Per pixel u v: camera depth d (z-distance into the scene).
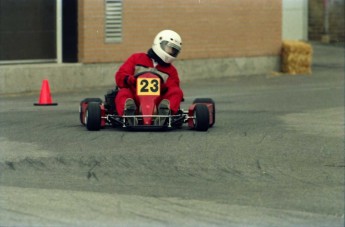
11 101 57.56
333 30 100.06
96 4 67.19
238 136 40.47
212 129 42.81
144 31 70.25
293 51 78.00
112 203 26.28
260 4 77.44
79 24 66.75
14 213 24.83
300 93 63.00
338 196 27.75
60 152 35.00
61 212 25.03
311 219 24.67
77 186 28.64
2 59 63.78
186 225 23.83
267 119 47.72
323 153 36.16
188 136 39.84
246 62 77.06
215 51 74.88
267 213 25.31
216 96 60.78
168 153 35.09
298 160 34.38
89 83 67.31
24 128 42.41
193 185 29.16
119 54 68.94
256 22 77.31
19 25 64.50
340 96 61.09
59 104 55.47
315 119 48.19
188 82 71.81
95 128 41.12
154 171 31.45
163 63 41.56
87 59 67.06
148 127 40.47
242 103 56.34
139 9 69.75
